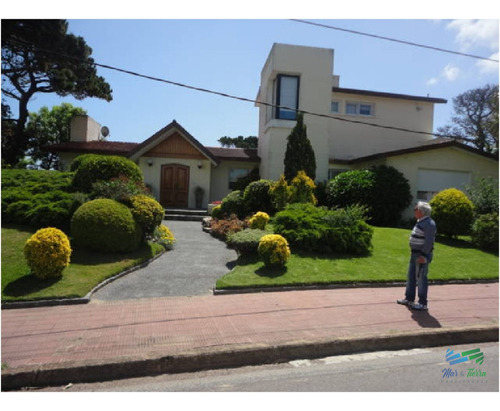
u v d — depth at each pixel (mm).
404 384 3943
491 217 10938
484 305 6551
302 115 14836
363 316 5820
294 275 7754
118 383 3959
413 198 15750
